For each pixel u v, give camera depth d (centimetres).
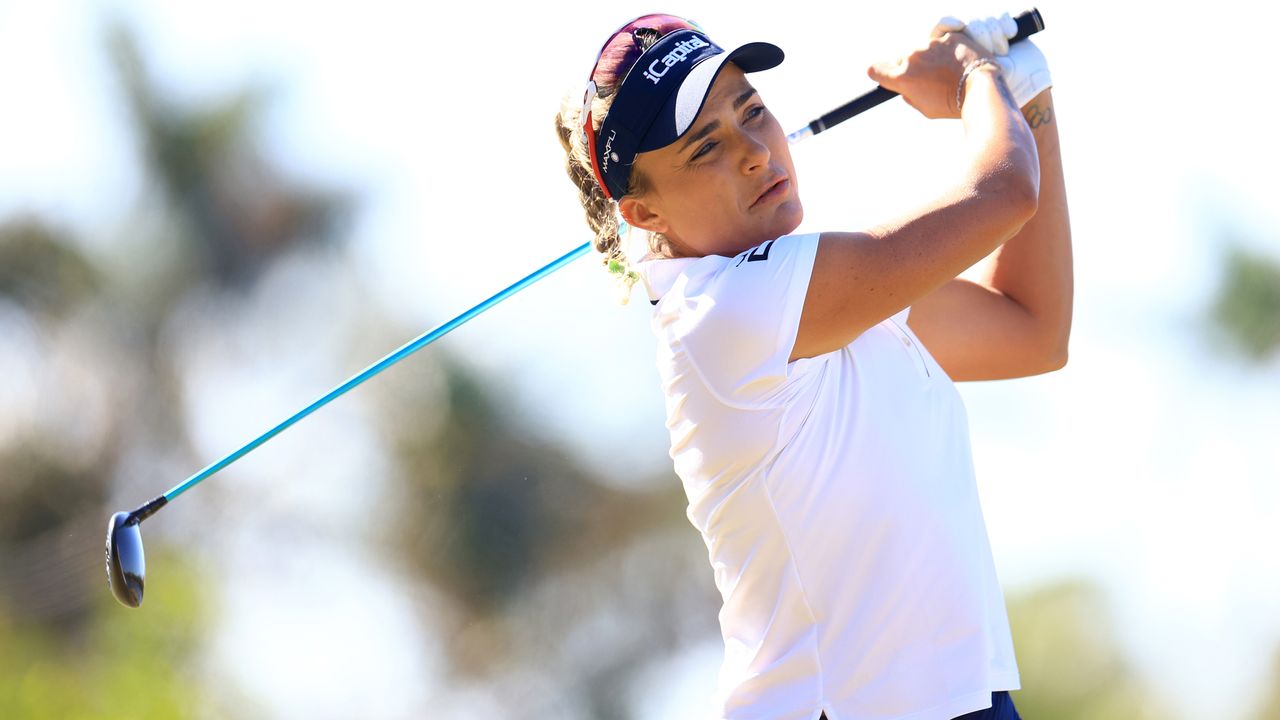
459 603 4472
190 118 4884
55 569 4634
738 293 1169
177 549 4650
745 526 1205
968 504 1199
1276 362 6103
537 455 4438
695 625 4516
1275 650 5444
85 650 4525
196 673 4438
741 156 1230
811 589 1182
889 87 1301
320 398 1552
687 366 1202
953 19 1290
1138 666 5366
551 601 4488
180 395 4853
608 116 1256
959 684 1155
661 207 1263
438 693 4528
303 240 4881
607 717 4528
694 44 1257
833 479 1177
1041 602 5359
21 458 4772
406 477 4434
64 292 4853
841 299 1154
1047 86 1288
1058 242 1341
